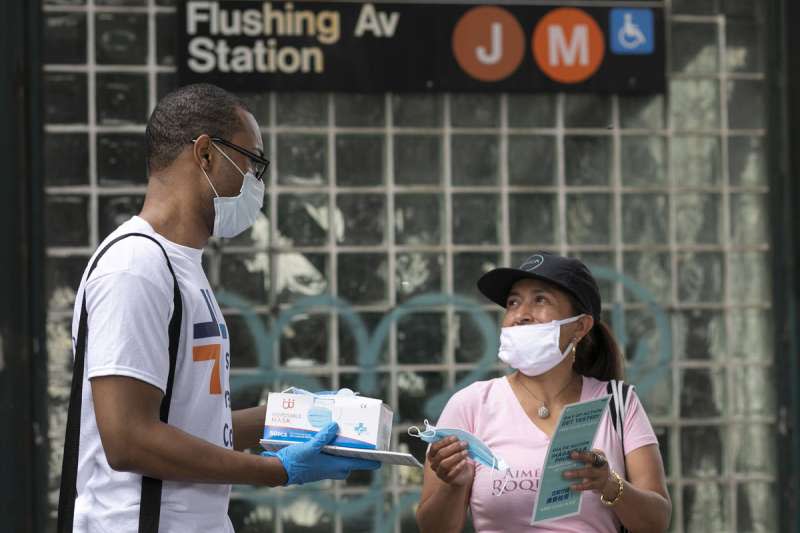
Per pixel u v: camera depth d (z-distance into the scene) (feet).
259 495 48.88
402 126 49.96
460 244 50.19
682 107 51.06
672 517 50.55
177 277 23.75
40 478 47.60
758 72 51.37
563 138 50.60
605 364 31.01
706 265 51.06
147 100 48.93
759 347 51.06
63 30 48.49
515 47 50.14
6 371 47.39
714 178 51.21
